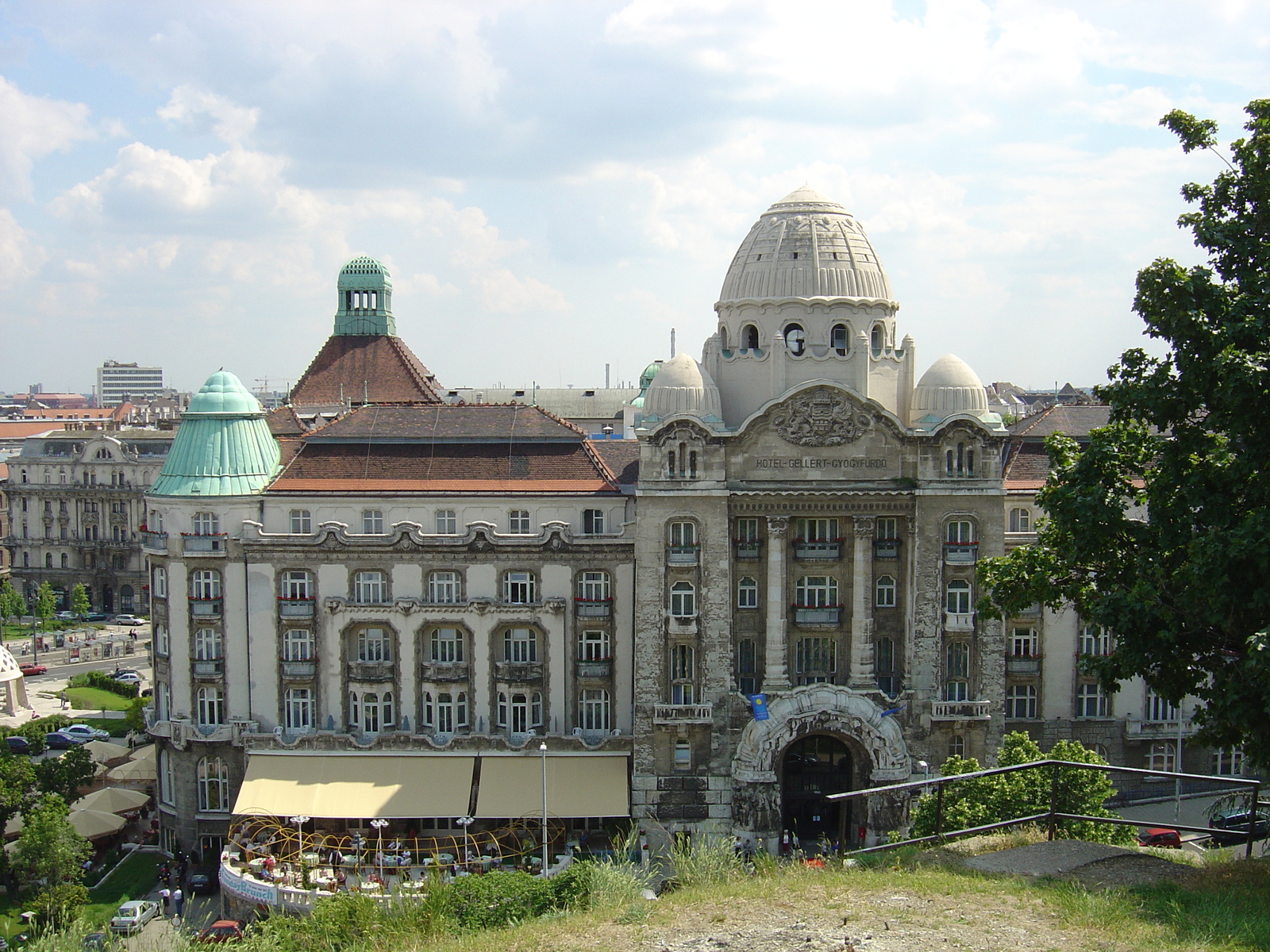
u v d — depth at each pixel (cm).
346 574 9262
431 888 4784
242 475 9475
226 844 9012
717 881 4028
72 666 16588
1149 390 4728
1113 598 4531
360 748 9081
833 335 9244
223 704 9381
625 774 8981
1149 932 3131
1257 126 4650
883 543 9050
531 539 9194
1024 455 10025
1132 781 9369
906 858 4009
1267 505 4281
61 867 8306
